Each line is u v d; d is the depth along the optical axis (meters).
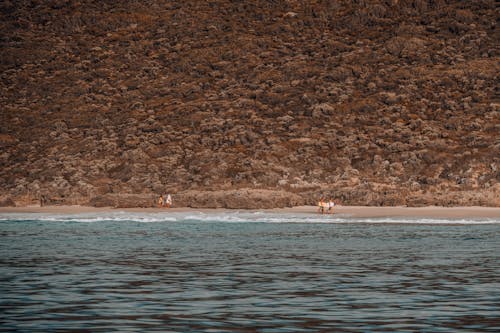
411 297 62.16
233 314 54.56
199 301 60.34
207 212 198.25
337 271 79.06
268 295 63.34
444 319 52.56
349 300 60.72
